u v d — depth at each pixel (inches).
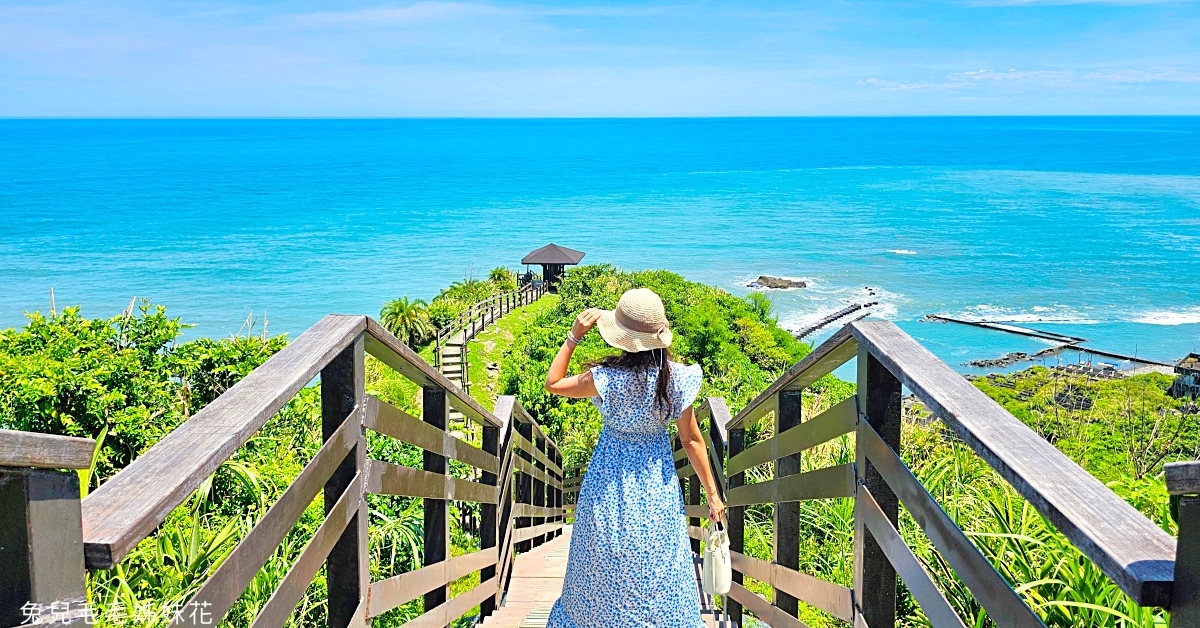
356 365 102.3
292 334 1847.9
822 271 2805.1
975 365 1721.2
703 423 225.3
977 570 67.1
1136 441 260.2
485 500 195.9
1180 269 2797.7
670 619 135.5
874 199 5103.3
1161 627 109.3
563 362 136.4
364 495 106.7
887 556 93.8
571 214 4315.9
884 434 98.5
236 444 67.7
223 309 2113.7
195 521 165.8
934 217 4252.0
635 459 135.2
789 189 5767.7
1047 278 2672.2
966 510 164.4
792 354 1253.1
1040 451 61.8
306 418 304.5
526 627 196.1
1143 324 2073.1
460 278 2564.0
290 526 82.0
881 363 94.9
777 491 140.6
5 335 301.3
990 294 2439.7
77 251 3043.8
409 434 125.4
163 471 59.4
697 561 259.6
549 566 267.4
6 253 2994.6
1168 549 48.3
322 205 4589.1
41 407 258.5
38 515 46.2
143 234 3481.8
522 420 271.7
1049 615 120.4
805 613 176.7
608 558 134.2
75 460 48.5
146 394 291.9
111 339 314.7
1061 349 1793.8
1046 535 137.0
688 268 2866.6
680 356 1083.3
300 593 85.7
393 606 119.3
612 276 1609.3
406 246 3208.7
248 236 3444.9
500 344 1291.8
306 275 2596.0
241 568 70.0
